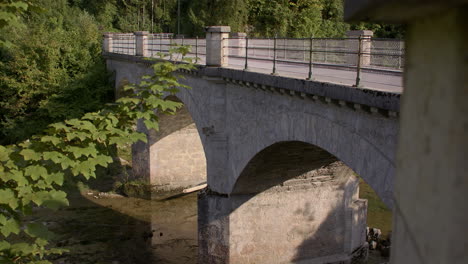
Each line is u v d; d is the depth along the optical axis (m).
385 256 17.06
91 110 31.73
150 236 19.42
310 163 14.31
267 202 15.57
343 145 9.19
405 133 0.90
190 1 64.31
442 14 0.72
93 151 6.01
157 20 67.88
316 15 55.09
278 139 11.89
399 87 8.63
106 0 63.84
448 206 0.70
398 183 0.95
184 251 18.19
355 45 13.16
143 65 23.42
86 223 20.64
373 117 8.23
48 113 31.09
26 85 30.83
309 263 16.25
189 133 25.78
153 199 24.45
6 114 31.72
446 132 0.72
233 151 14.73
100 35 37.38
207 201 15.56
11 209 5.63
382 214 20.42
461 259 0.67
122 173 27.12
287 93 10.82
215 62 14.75
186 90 17.69
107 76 32.72
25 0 5.62
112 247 18.30
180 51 7.91
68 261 16.95
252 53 22.30
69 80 32.09
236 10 53.59
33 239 17.06
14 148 6.12
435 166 0.75
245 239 15.61
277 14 54.44
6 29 32.09
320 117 9.95
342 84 8.77
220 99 14.91
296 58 17.00
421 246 0.80
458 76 0.68
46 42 32.09
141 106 7.12
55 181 5.70
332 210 16.23
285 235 15.94
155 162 25.33
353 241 16.62
